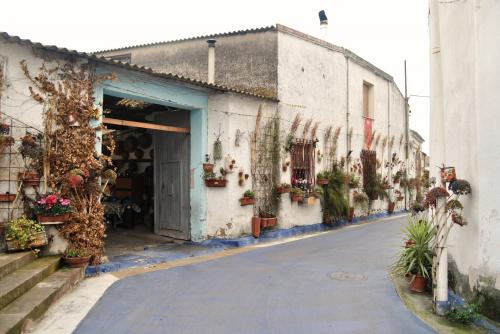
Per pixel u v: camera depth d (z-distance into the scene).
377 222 14.89
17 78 6.35
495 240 4.41
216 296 5.72
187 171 9.96
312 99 12.64
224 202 9.67
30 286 5.22
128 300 5.48
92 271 6.71
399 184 19.25
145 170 12.59
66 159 6.71
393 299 5.63
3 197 6.15
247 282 6.42
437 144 6.35
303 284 6.34
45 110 6.59
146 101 8.68
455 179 5.09
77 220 6.73
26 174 6.33
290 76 11.68
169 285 6.20
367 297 5.72
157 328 4.57
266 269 7.27
